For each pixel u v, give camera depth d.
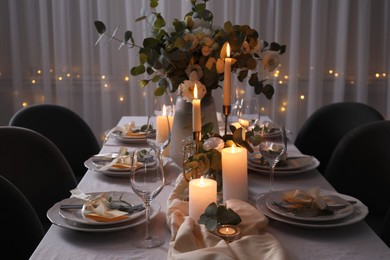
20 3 3.49
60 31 3.50
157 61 1.64
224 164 1.41
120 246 1.21
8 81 3.59
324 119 2.64
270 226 1.32
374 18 3.60
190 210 1.28
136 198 1.46
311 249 1.19
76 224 1.29
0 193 1.50
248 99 2.20
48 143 2.01
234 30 1.66
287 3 3.54
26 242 1.53
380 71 3.65
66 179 2.01
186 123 1.74
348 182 2.12
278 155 1.49
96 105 3.62
